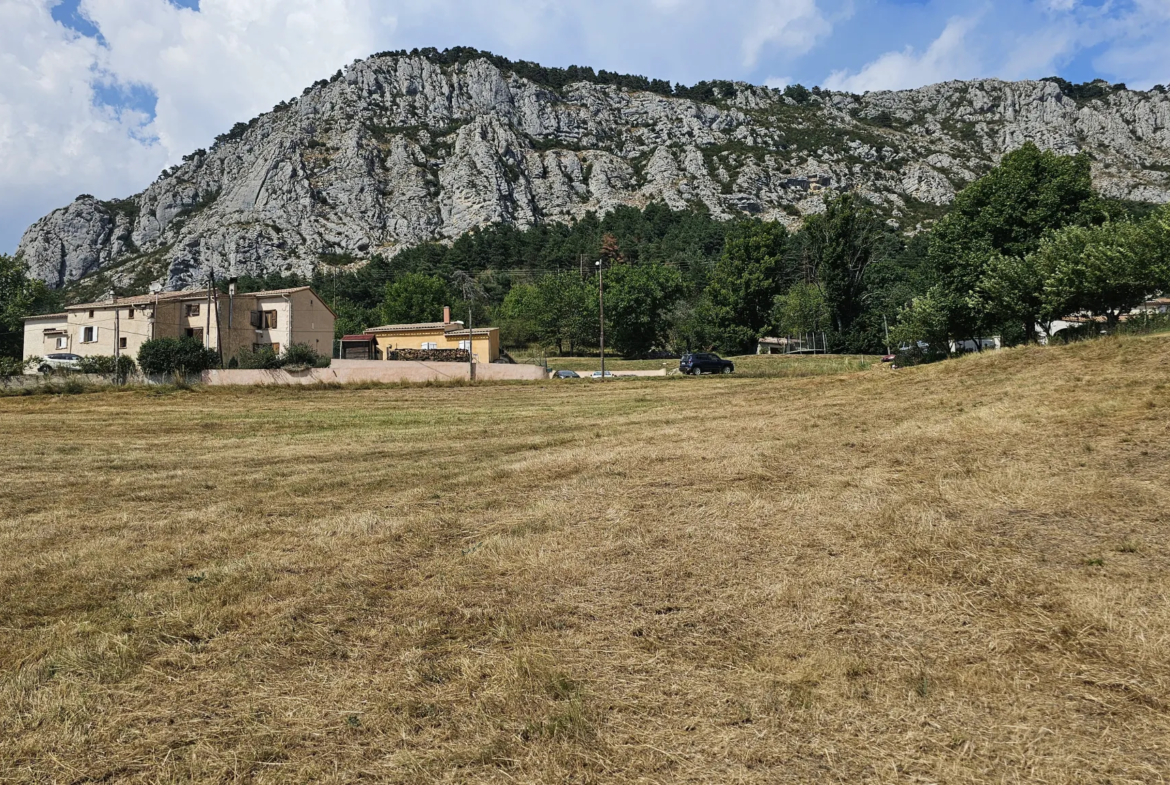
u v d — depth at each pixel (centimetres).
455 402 2630
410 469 1083
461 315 7900
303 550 608
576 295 6744
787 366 4469
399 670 360
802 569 477
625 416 1800
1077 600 382
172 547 639
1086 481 615
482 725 301
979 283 2786
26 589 521
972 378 1645
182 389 3259
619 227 12938
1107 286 2066
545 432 1531
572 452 1102
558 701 319
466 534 644
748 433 1188
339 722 310
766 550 525
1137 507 532
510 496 804
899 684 317
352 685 346
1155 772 241
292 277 11406
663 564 508
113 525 749
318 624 429
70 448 1523
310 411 2425
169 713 322
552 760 272
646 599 443
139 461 1297
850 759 262
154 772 275
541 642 386
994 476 668
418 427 1800
